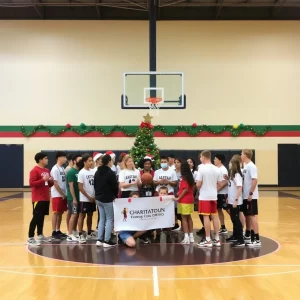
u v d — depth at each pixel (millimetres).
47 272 5332
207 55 19703
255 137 19828
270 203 13930
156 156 11469
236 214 7039
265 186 19938
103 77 19641
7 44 19516
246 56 19719
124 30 19609
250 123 19781
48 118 19656
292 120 19797
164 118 19812
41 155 7254
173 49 19656
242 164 7348
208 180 6910
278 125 19797
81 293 4422
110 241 7023
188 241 7273
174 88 14516
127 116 19719
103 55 19641
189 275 5148
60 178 7801
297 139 19812
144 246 7035
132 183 7363
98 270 5426
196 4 18750
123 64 19625
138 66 19625
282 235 8094
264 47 19734
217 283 4793
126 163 7418
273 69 19719
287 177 19953
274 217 10664
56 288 4617
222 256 6223
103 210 7129
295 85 19750
